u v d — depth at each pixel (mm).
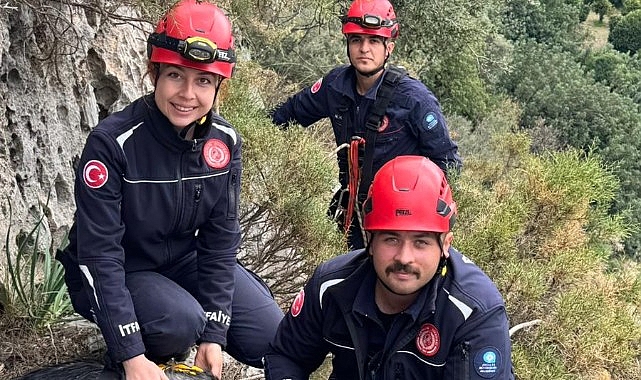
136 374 2803
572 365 4852
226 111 4832
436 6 12586
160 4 4145
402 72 4973
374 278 2742
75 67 4527
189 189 2959
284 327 3014
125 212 2906
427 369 2750
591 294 5000
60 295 3793
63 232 4367
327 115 5180
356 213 5043
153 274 3129
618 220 5789
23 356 3553
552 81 34156
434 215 2604
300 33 12344
